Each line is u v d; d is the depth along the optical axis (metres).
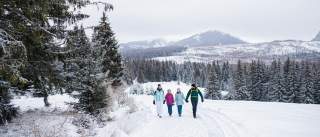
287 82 67.06
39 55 11.79
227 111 19.28
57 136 10.56
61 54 12.62
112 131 12.97
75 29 13.03
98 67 15.48
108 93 17.30
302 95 65.19
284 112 18.64
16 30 9.50
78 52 13.77
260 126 13.48
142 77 133.38
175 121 15.66
